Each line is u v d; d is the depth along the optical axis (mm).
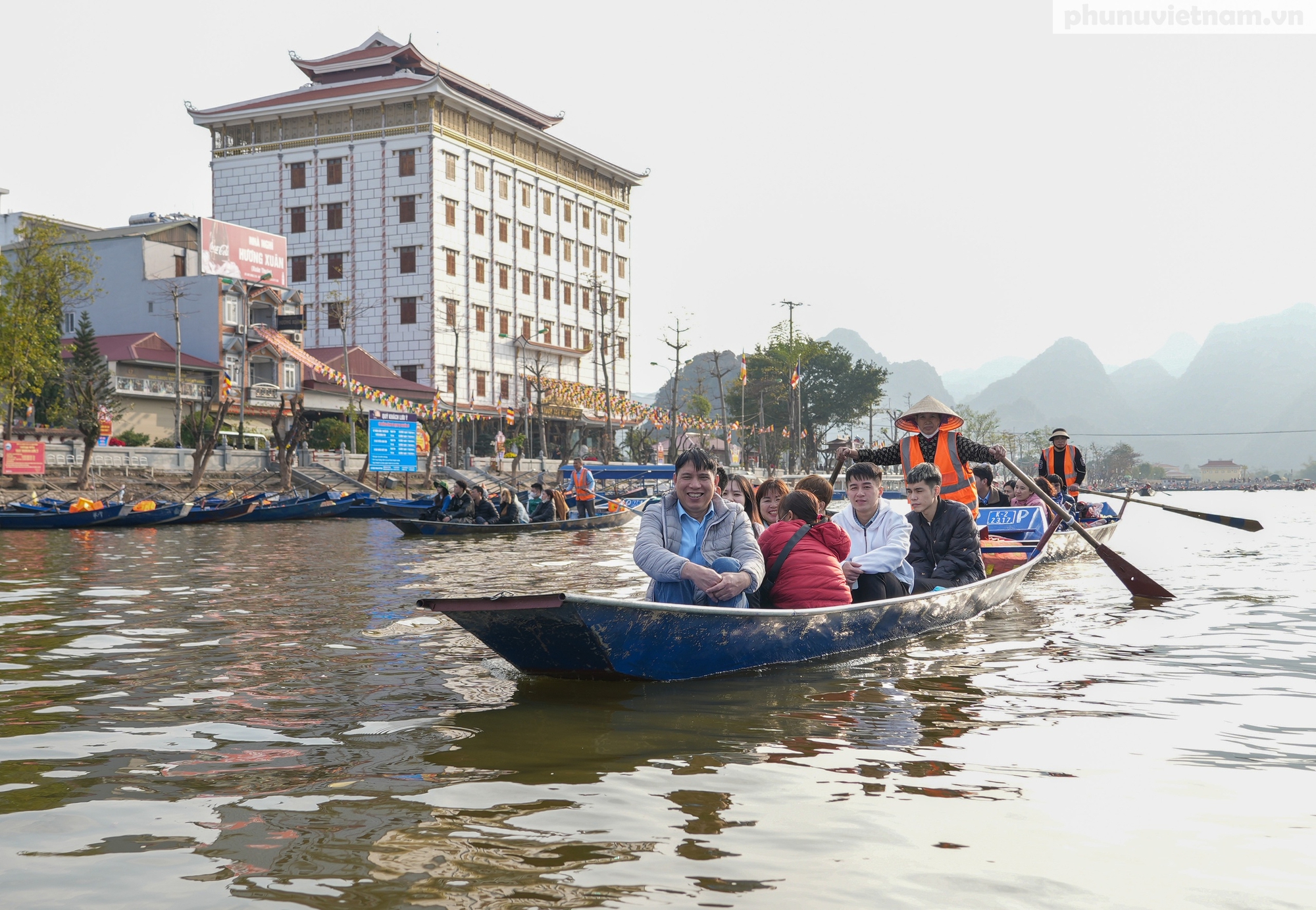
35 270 39531
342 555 17047
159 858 3176
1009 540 13086
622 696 5512
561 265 78062
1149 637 7695
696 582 5863
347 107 65375
